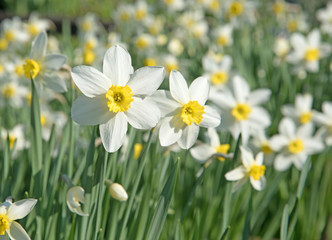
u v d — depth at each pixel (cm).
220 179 82
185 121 63
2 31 167
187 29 178
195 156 81
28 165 80
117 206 70
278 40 161
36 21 179
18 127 92
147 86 61
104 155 62
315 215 94
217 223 85
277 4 224
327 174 99
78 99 61
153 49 150
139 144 80
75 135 79
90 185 64
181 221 73
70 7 419
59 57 73
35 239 67
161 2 194
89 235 67
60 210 70
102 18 416
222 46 163
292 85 134
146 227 70
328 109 111
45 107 103
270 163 100
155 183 78
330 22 184
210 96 92
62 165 79
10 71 129
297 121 113
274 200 106
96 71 60
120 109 60
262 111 93
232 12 174
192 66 139
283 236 70
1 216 61
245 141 91
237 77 95
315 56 137
